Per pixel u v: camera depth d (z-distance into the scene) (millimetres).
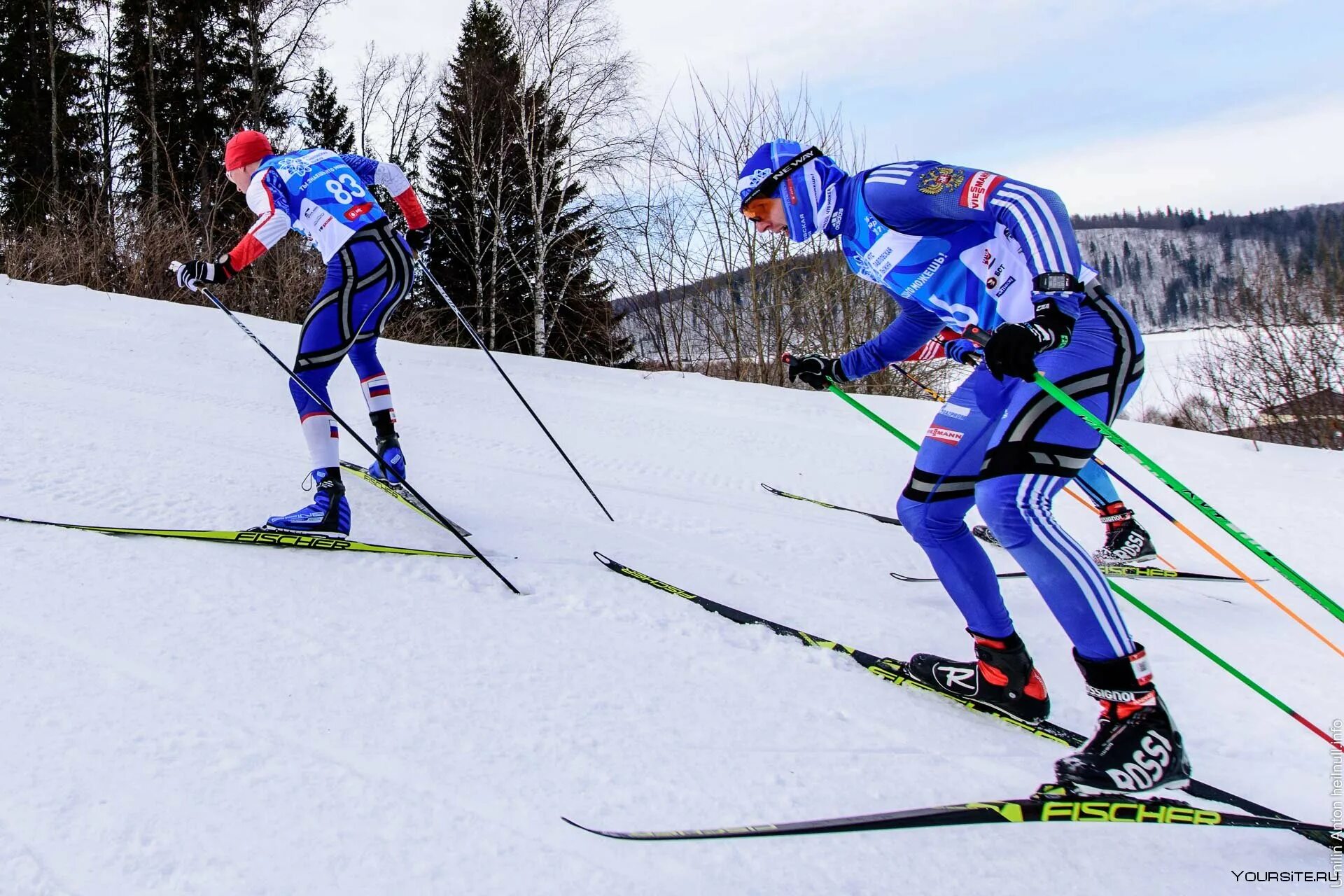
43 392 4441
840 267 12125
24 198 18219
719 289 12859
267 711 1887
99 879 1388
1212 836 1740
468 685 2080
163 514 2936
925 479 2201
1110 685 1786
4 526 2686
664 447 4832
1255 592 3205
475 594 2600
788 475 4508
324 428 2918
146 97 19594
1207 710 2271
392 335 12289
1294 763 2031
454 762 1784
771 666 2336
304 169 3043
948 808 1681
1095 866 1642
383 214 3178
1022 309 2051
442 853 1522
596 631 2439
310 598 2453
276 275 11695
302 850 1495
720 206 12656
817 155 2217
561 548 3064
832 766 1910
